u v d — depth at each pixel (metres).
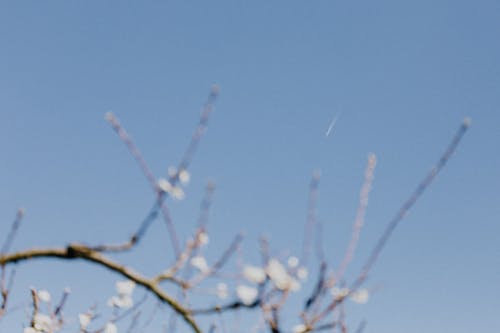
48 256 1.31
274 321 1.26
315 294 1.25
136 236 1.28
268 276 1.27
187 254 1.30
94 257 1.30
